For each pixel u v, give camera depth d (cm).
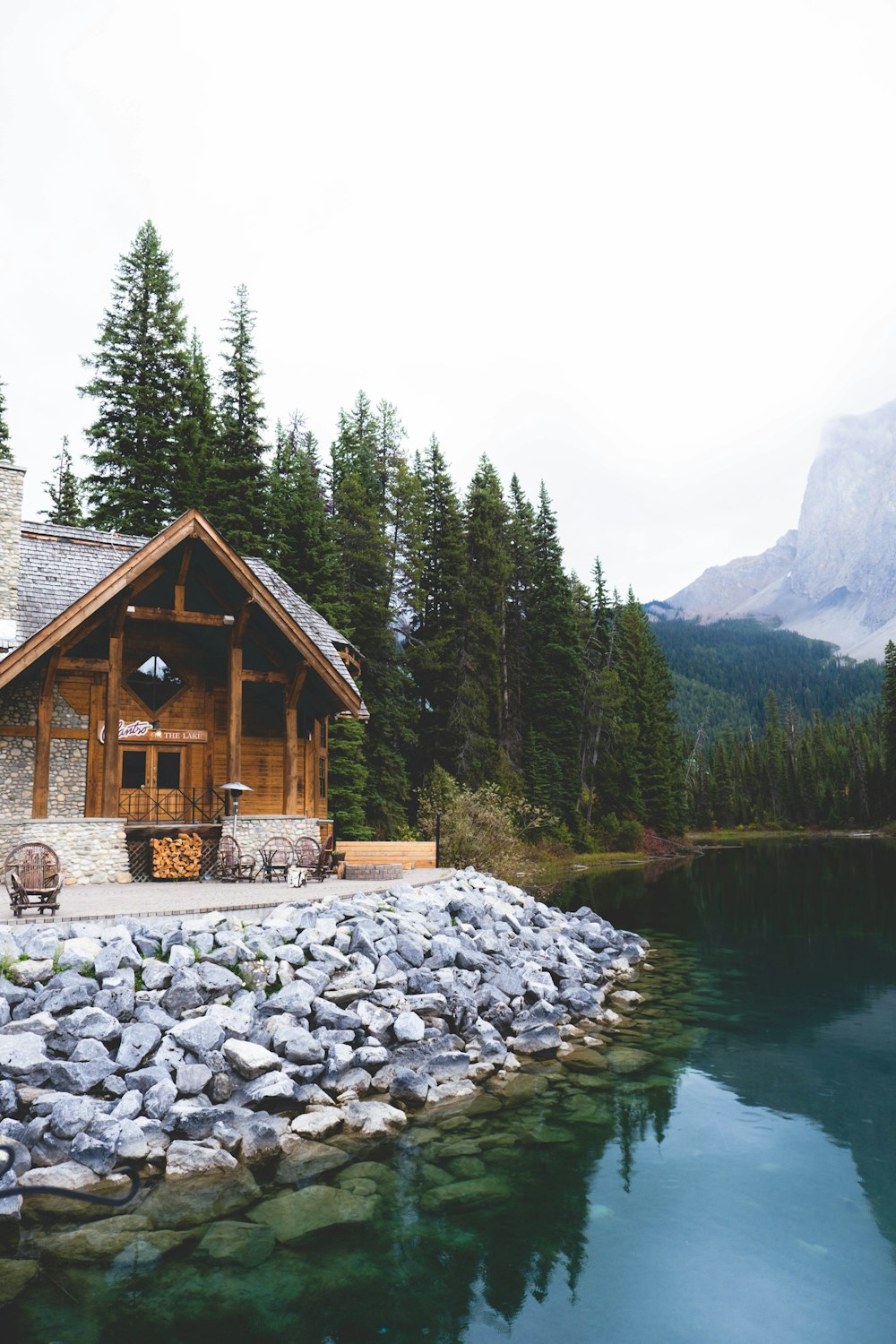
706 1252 720
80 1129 822
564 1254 705
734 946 2200
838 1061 1229
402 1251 704
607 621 6662
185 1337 589
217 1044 978
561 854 5072
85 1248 695
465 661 4644
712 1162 887
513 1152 895
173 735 2159
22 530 2175
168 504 3669
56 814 1977
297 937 1316
